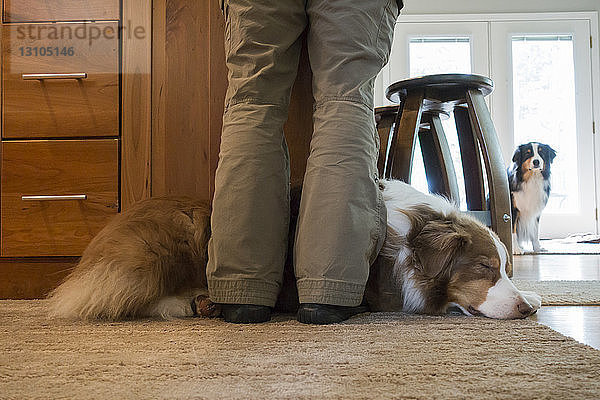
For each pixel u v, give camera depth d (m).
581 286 2.41
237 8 1.58
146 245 1.61
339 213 1.48
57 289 1.69
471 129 3.09
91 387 0.91
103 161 2.10
